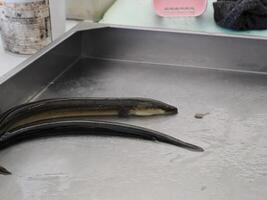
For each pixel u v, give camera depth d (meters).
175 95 1.06
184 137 0.92
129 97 1.03
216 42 1.14
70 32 1.17
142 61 1.21
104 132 0.92
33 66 1.03
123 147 0.89
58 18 1.17
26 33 1.10
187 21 1.35
